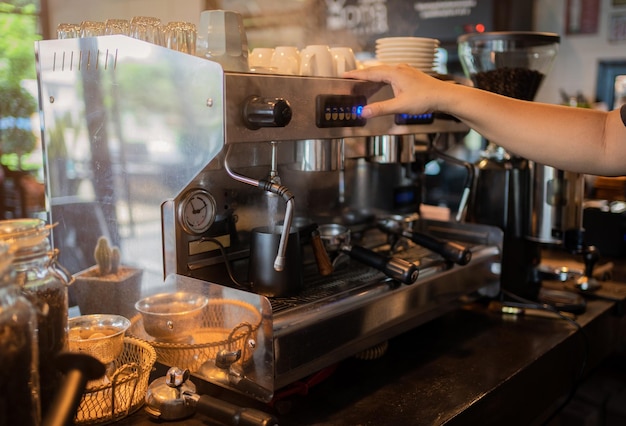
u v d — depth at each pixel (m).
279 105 0.94
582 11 2.95
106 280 1.15
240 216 1.22
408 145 1.42
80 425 0.91
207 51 1.07
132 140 1.07
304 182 1.37
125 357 1.07
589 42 2.95
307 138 1.09
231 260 1.19
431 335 1.34
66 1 2.51
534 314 1.47
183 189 1.02
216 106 0.95
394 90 1.21
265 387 0.96
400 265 1.17
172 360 1.05
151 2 2.16
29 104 2.75
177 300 1.06
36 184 2.73
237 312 0.98
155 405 0.96
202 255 1.13
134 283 1.12
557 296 1.56
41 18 2.63
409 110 1.17
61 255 1.21
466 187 1.54
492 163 1.57
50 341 0.86
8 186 2.71
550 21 3.04
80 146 1.15
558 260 1.86
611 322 1.57
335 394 1.07
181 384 0.96
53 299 0.87
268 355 0.95
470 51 1.63
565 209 1.54
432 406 1.03
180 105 0.99
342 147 1.25
